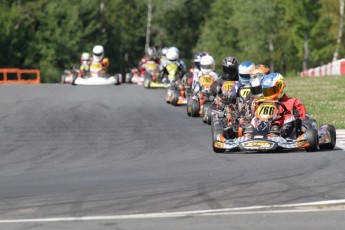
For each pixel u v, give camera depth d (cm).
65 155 3659
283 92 3569
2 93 7612
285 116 3519
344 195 2459
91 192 2630
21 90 8094
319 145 3516
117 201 2450
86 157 3581
